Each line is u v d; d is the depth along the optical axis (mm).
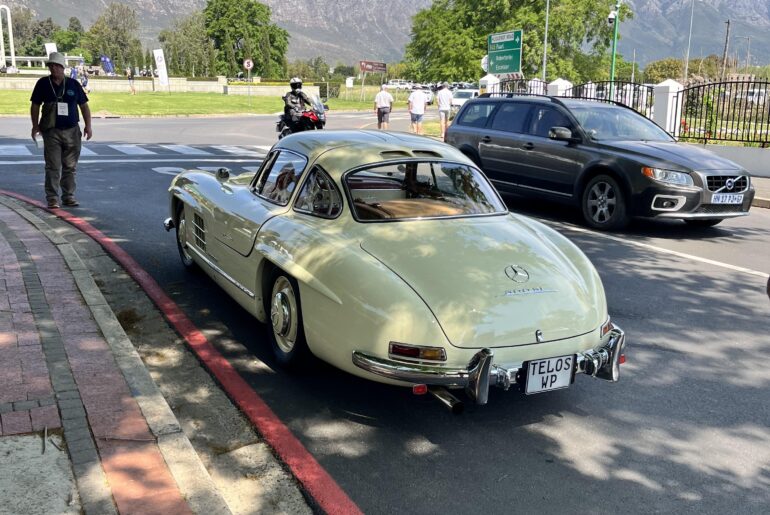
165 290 6359
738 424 4219
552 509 3285
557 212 11383
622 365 5086
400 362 3678
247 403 4262
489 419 4184
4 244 7164
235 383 4535
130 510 2936
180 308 5906
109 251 7605
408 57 63469
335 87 71812
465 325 3670
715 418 4289
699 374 4953
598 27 54812
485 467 3641
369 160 4719
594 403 4457
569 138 10281
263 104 48000
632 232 9977
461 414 4234
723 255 8625
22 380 4074
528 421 4172
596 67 56406
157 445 3461
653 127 10945
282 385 4535
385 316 3697
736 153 16344
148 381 4191
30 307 5332
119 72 108438
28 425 3561
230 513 3000
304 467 3580
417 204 4684
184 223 6770
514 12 53750
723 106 16953
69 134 9758
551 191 10750
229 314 5820
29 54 157500
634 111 11219
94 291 5801
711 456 3832
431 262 3986
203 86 68125
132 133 23219
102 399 3889
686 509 3318
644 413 4332
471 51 54656
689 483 3549
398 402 4359
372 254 4055
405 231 4316
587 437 4000
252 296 4914
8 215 8742
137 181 12562
